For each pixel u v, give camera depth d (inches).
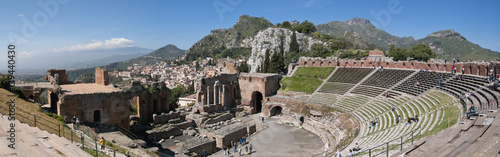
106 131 1589.6
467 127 920.3
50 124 1255.5
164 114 2171.5
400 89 2308.1
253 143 2076.8
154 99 2214.6
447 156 706.8
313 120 2491.4
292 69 3742.6
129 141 1441.9
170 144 1876.2
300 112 2635.3
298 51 5585.6
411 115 1653.5
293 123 2608.3
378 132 1555.1
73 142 1063.6
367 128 1775.3
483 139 781.9
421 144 884.0
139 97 2011.6
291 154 1822.1
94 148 1069.8
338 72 3275.1
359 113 2156.7
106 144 1250.0
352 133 1836.9
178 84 6766.7
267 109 2965.1
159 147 1801.2
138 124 1987.0
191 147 1781.5
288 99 2898.6
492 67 1766.7
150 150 1494.8
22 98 1617.9
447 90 1829.5
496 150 673.6
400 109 1852.9
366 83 2790.4
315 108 2568.9
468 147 740.7
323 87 3041.3
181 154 1664.6
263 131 2389.3
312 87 3117.6
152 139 1916.8
